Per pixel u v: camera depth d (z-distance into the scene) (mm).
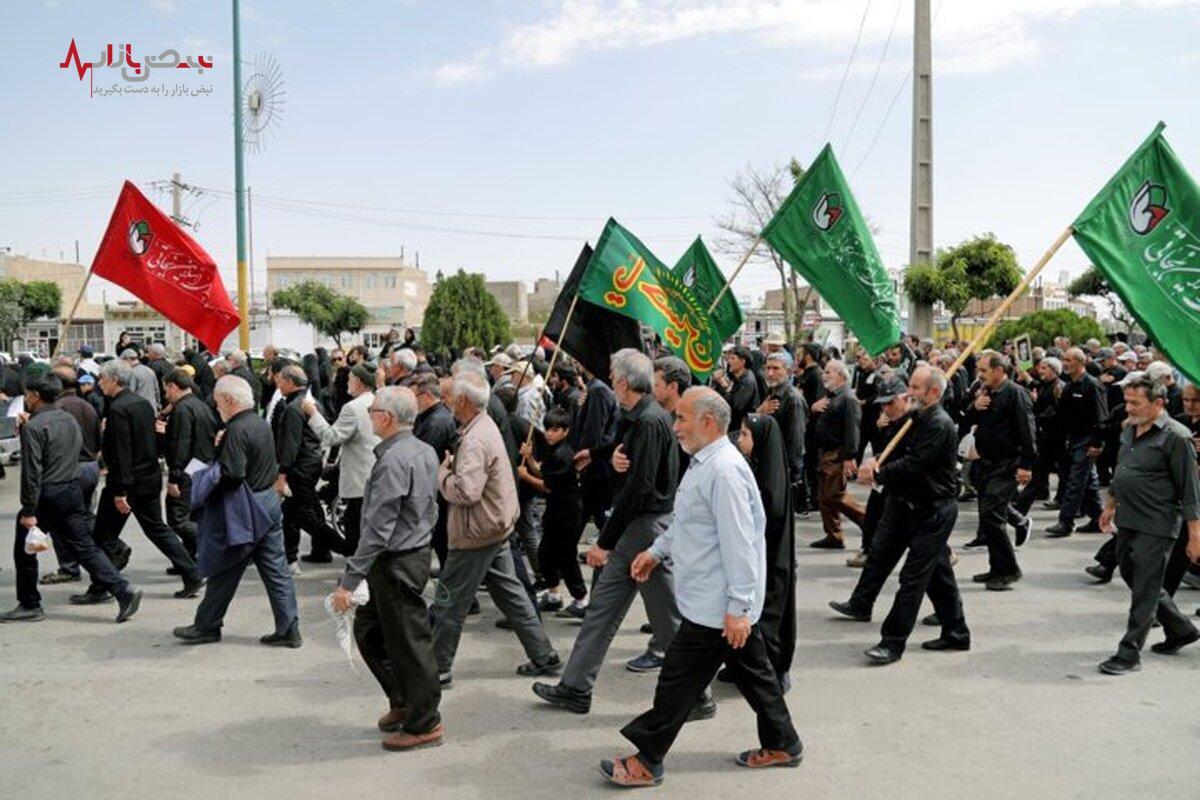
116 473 7328
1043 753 4664
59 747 4711
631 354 5250
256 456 6238
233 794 4203
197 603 7426
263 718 5102
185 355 14609
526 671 5824
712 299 10922
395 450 4633
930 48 20047
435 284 54562
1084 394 9828
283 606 6332
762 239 9188
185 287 10117
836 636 6652
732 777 4391
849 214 8891
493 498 5316
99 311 66250
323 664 6008
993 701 5379
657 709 4266
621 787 4277
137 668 5906
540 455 7945
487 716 5152
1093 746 4750
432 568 8516
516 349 11164
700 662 4203
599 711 5238
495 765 4520
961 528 10609
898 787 4289
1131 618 5895
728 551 4039
